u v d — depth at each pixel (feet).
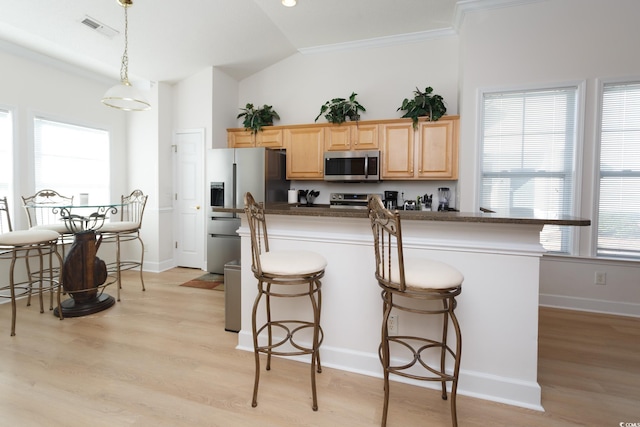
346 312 6.53
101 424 4.97
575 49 9.82
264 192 12.85
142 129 14.44
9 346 7.39
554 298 10.34
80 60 12.03
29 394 5.66
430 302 5.96
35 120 11.52
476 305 5.72
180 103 14.64
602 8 9.57
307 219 6.66
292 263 5.33
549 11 9.98
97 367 6.56
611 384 6.11
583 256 10.01
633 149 9.59
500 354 5.64
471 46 10.71
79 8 9.35
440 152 11.97
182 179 14.83
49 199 11.89
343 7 11.01
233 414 5.23
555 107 10.19
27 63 11.14
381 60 13.74
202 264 14.75
